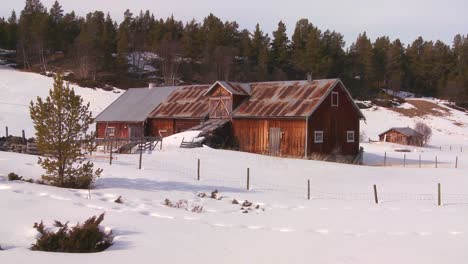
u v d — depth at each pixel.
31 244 10.38
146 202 17.08
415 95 145.38
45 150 18.45
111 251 10.16
